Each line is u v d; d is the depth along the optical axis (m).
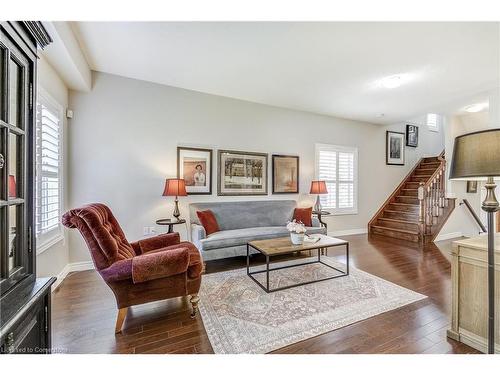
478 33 2.36
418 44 2.57
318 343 1.78
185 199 3.99
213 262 3.65
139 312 2.21
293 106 4.76
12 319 0.87
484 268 1.68
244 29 2.35
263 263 3.58
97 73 3.38
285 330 1.93
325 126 5.35
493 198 1.33
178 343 1.78
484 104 4.55
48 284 1.19
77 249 3.30
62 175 3.01
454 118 5.36
